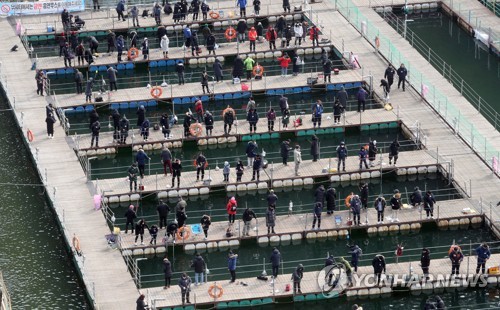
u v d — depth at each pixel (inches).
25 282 7819.9
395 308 7598.4
